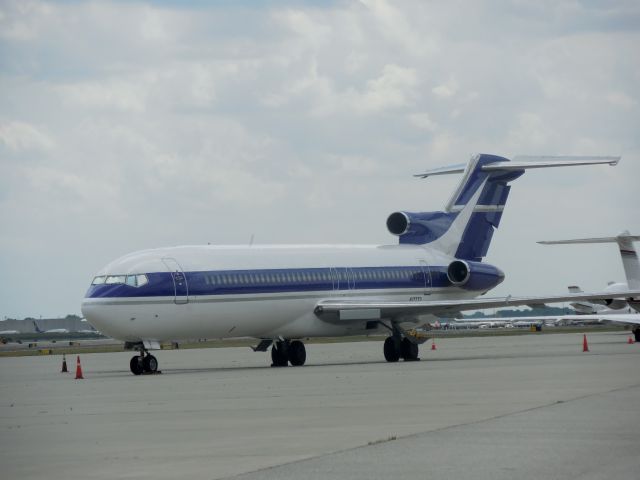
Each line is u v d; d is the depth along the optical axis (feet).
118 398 195.21
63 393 213.05
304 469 102.47
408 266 349.41
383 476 97.45
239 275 303.48
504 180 374.63
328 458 108.78
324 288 324.60
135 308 282.36
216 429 139.23
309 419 147.02
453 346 460.96
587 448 111.04
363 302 326.24
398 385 204.85
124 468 108.27
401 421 140.46
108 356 486.79
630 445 112.88
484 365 269.03
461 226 369.09
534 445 113.80
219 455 115.03
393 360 331.16
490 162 370.94
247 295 303.89
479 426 131.13
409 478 96.27
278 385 216.74
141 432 138.92
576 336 630.33
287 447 118.93
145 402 184.44
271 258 315.17
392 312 325.01
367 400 173.27
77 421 155.84
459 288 361.71
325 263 328.29
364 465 103.71
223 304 298.15
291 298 315.17
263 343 331.36
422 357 346.54
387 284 341.62
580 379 204.74
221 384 226.17
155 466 108.88
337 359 361.71
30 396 206.59
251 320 306.96
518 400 163.84
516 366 257.75
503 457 106.42
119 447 124.67
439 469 100.37
